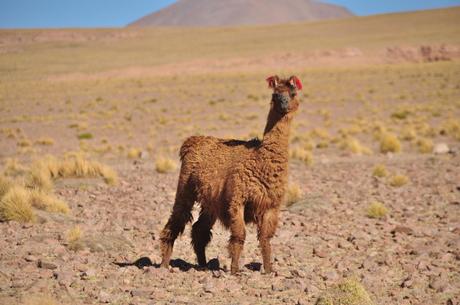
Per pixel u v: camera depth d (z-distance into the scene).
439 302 14.47
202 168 17.33
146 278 16.53
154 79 153.88
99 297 14.32
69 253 19.44
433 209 28.12
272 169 15.86
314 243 21.64
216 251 21.14
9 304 13.34
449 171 41.00
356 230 23.73
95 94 125.94
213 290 15.24
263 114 91.94
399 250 20.23
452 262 18.45
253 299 14.65
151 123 85.56
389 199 30.97
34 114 98.75
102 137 73.12
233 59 193.50
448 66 146.38
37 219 24.28
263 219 16.36
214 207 16.98
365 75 141.12
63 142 68.88
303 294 15.05
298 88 16.25
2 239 20.98
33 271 16.84
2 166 49.00
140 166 48.28
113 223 24.80
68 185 35.16
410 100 100.38
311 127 78.19
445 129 66.00
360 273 17.19
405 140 63.03
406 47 188.00
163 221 25.17
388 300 14.59
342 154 53.59
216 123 83.38
